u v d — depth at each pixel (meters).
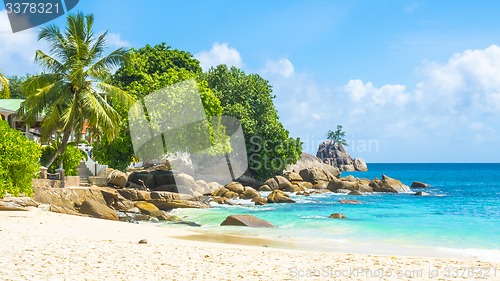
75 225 17.17
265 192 48.09
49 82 31.33
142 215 25.48
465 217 26.12
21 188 22.11
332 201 38.88
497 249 15.45
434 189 59.03
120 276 8.20
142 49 58.16
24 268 8.41
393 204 36.25
